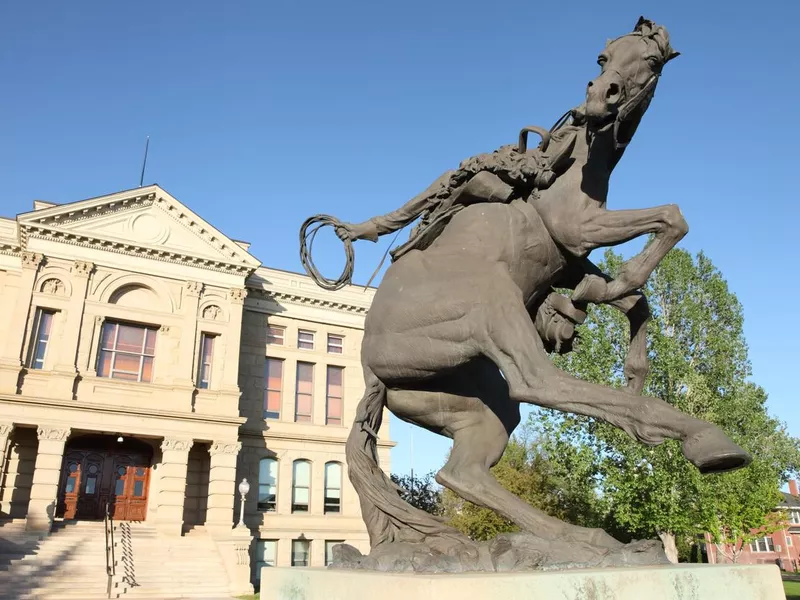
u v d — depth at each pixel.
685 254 23.02
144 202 28.33
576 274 3.11
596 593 1.96
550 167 2.85
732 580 2.18
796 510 59.28
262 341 31.42
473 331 2.63
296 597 2.45
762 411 21.97
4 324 26.61
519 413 3.11
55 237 26.45
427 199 3.17
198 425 26.80
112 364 26.72
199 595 22.31
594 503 21.00
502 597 1.85
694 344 22.31
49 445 24.14
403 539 2.79
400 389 2.99
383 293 2.99
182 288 28.42
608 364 18.73
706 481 18.44
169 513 25.28
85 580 20.81
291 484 30.03
